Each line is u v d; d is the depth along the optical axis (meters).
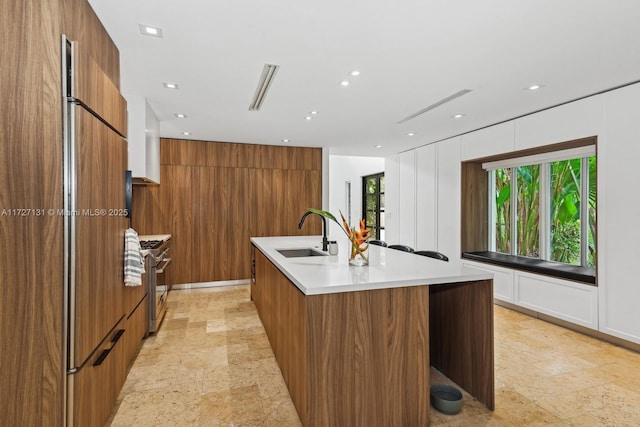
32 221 1.33
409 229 5.92
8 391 1.30
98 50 1.92
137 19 1.92
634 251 2.81
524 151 3.86
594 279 3.09
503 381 2.32
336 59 2.44
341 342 1.69
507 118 3.94
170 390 2.22
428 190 5.45
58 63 1.39
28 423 1.33
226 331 3.33
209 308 4.14
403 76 2.74
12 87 1.30
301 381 1.79
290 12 1.85
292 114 3.87
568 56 2.38
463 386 2.20
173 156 5.18
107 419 1.87
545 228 4.13
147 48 2.27
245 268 5.54
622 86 2.91
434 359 2.49
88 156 1.54
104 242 1.77
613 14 1.85
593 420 1.89
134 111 3.30
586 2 1.75
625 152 2.87
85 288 1.52
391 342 1.78
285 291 2.22
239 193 5.51
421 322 1.84
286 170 5.76
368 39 2.15
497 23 1.96
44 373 1.36
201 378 2.38
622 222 2.88
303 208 5.84
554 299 3.46
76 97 1.43
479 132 4.43
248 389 2.23
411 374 1.82
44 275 1.36
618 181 2.91
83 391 1.52
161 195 5.12
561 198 3.97
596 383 2.30
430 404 2.05
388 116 3.91
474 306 2.10
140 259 2.24
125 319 2.23
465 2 1.76
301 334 1.77
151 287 3.21
